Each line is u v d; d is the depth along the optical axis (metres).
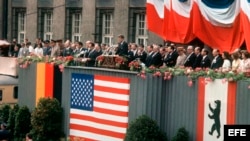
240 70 24.30
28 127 33.25
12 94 36.50
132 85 27.80
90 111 30.03
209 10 30.41
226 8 29.83
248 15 28.61
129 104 27.98
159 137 26.33
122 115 28.30
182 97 25.95
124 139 26.84
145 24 47.53
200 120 25.20
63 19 54.31
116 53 32.72
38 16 56.91
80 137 30.59
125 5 48.75
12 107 35.78
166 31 32.91
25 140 32.72
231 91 24.02
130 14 48.56
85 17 52.25
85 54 34.34
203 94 25.06
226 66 26.11
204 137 25.05
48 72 32.69
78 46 37.38
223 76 24.42
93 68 29.80
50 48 39.84
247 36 28.55
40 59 33.47
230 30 29.77
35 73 33.66
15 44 46.91
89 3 51.88
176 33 32.28
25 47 44.56
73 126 31.02
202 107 25.11
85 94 30.30
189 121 25.67
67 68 31.41
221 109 24.38
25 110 33.38
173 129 26.31
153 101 26.89
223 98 24.31
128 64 29.05
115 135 28.66
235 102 23.89
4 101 36.16
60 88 31.94
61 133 31.69
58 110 31.58
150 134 26.11
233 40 29.66
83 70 30.41
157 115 26.78
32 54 36.41
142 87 27.30
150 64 31.66
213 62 28.48
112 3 49.97
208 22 30.52
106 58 29.92
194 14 30.89
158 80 26.78
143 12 47.53
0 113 35.22
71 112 31.12
